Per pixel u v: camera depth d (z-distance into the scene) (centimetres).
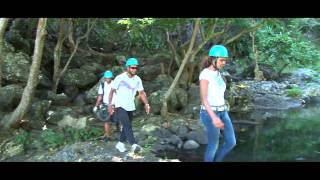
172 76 1307
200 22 909
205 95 512
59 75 1172
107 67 1404
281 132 932
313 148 777
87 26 1409
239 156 708
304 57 1811
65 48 1443
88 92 1117
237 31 1232
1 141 746
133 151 669
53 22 1299
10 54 1124
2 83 1059
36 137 777
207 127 525
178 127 898
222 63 518
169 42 1227
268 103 1312
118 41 1694
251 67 1742
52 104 1061
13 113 813
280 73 1752
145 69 1327
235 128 976
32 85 802
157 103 1027
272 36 1727
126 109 669
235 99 1249
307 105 1352
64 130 833
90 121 945
